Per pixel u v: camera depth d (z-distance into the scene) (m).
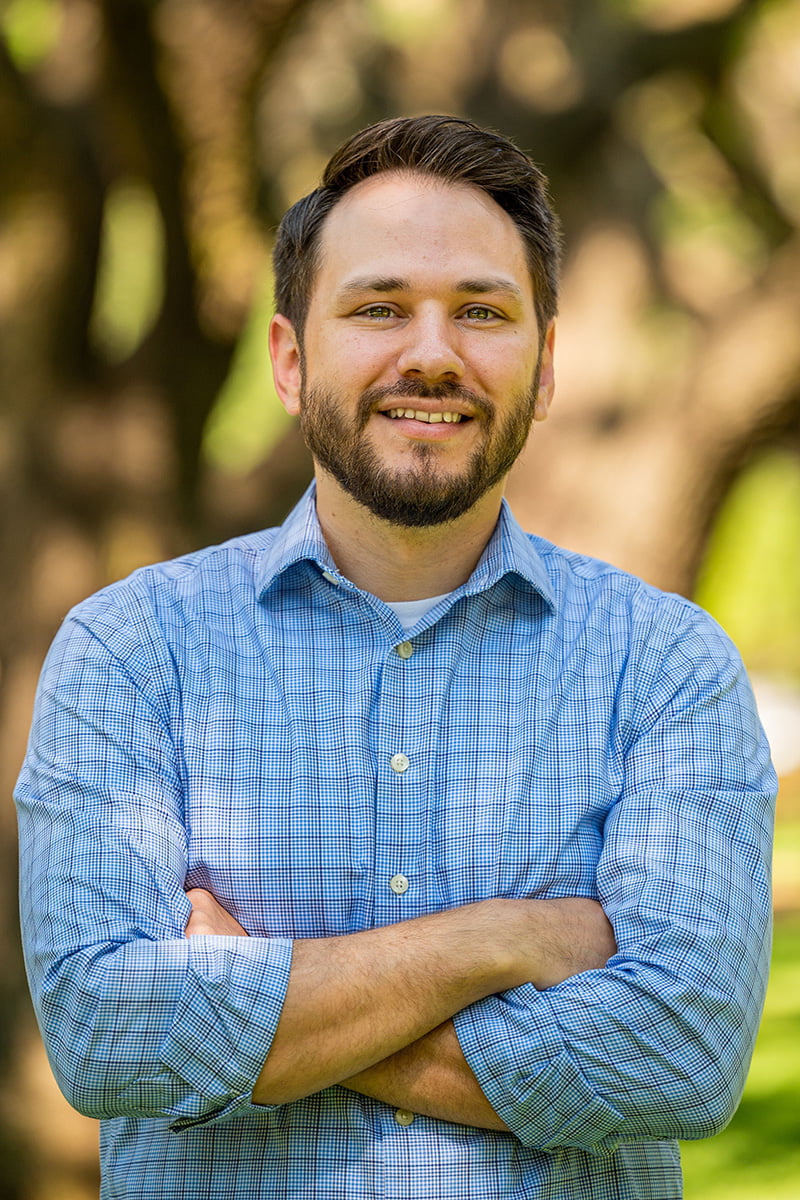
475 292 2.17
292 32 4.58
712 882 2.07
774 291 5.06
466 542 2.26
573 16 5.16
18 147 4.73
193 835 2.12
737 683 2.24
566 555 2.41
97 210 4.87
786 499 18.05
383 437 2.16
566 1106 1.96
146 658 2.21
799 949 9.07
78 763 2.12
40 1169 4.99
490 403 2.17
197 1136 2.01
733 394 4.99
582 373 5.33
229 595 2.28
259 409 9.95
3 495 4.92
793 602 19.98
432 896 2.11
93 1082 1.92
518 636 2.25
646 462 5.04
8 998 5.02
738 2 4.97
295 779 2.14
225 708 2.18
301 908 2.09
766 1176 5.39
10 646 4.95
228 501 5.11
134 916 2.02
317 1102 2.00
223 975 1.93
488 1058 1.96
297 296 2.33
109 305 6.86
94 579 4.93
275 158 5.43
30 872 2.11
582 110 5.07
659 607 2.29
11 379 4.90
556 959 2.02
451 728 2.18
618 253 5.65
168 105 4.50
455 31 5.55
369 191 2.23
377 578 2.29
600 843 2.15
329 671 2.20
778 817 15.30
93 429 4.96
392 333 2.17
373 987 1.95
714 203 6.48
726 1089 1.98
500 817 2.14
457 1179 1.97
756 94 5.84
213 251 4.92
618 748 2.19
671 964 2.00
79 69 4.73
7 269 4.86
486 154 2.24
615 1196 2.04
